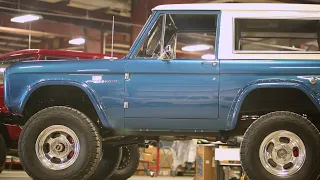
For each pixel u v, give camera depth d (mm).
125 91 4688
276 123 4496
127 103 4676
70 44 17281
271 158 4520
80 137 4656
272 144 4539
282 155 4512
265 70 4578
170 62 4660
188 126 4652
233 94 4582
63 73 4777
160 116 4652
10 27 14828
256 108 4828
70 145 4703
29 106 5020
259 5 4836
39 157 4691
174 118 4641
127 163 7055
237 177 9586
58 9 13859
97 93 4711
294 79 4566
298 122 4496
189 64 4641
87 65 4766
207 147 8039
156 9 4891
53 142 4711
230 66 4605
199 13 4844
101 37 15438
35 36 17297
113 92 4699
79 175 4613
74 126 4672
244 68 4586
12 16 13109
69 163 4652
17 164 11859
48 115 4719
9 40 18156
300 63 4594
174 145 12227
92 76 4742
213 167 8023
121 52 18328
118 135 4973
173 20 5117
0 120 6254
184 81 4633
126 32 14805
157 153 12094
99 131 5098
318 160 4457
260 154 4496
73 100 5129
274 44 9156
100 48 15617
